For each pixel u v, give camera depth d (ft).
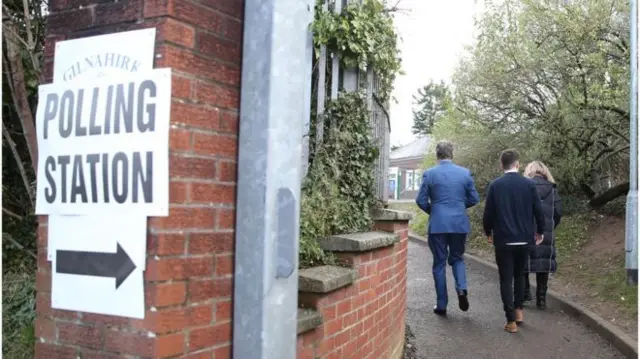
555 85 33.63
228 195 6.79
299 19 7.26
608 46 30.07
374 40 14.12
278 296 6.84
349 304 10.40
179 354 6.14
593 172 36.78
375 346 12.12
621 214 34.73
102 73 6.43
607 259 28.40
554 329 20.49
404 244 16.30
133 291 6.03
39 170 6.78
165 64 6.13
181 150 6.21
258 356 6.63
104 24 6.50
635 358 16.78
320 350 9.03
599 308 22.18
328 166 12.55
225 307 6.72
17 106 12.40
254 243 6.73
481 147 40.78
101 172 6.34
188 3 6.35
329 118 13.14
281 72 6.92
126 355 6.04
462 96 39.14
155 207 6.03
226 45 6.81
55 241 6.59
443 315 22.12
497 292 26.99
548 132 35.42
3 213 14.64
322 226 11.43
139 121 6.17
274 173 6.81
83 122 6.50
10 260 14.67
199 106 6.43
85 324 6.33
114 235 6.20
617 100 29.71
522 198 19.60
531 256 22.95
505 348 18.19
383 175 16.74
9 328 12.59
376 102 15.83
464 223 20.86
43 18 13.82
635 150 23.62
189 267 6.27
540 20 32.01
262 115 6.81
